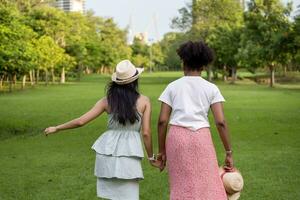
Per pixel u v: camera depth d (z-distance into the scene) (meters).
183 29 64.50
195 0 62.84
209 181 4.63
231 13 62.25
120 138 5.03
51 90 43.62
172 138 4.72
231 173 4.75
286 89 43.91
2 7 21.05
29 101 29.78
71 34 65.50
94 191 7.61
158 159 5.05
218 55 59.12
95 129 15.70
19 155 11.03
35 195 7.42
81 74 76.00
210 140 4.74
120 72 5.02
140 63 113.25
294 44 43.34
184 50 4.82
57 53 55.22
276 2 47.28
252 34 48.94
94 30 89.06
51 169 9.34
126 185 4.96
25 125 17.75
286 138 13.16
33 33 48.62
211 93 4.77
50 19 58.38
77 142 12.98
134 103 5.02
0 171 9.22
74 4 106.75
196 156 4.64
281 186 7.75
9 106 26.05
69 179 8.45
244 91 40.06
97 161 5.05
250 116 19.36
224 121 4.77
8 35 19.39
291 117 18.75
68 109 24.00
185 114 4.71
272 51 45.47
